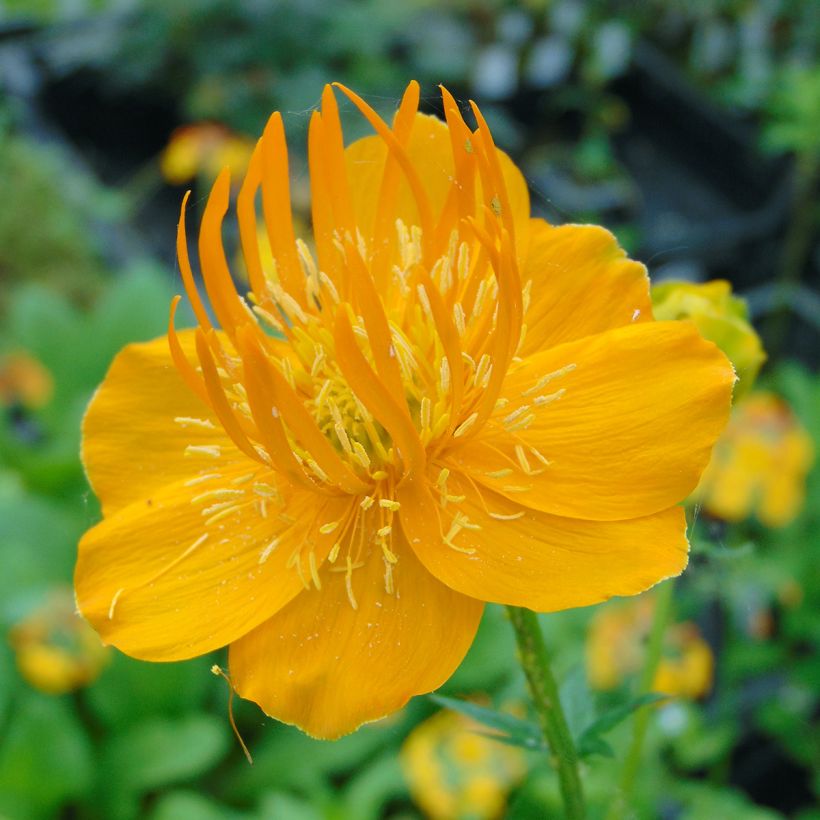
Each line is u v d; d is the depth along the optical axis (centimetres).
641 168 67
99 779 34
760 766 36
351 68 70
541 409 18
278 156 18
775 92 57
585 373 18
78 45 75
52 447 44
